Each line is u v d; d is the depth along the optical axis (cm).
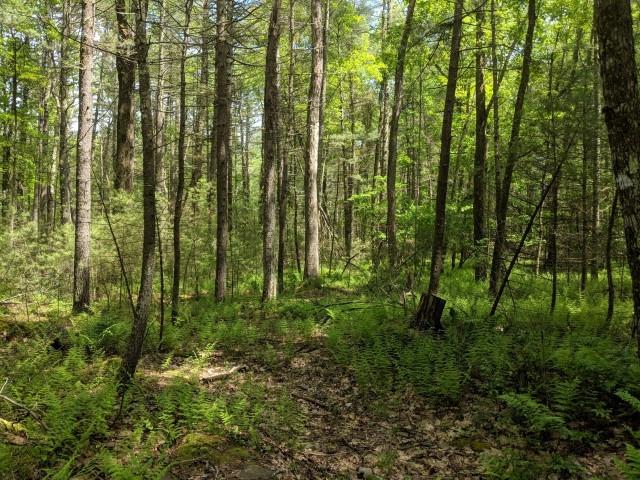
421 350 780
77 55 1677
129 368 679
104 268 1406
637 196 471
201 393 618
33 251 1296
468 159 1980
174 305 1100
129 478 408
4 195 1653
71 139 2794
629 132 471
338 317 1116
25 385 645
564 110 920
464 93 2044
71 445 496
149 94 702
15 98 1884
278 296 1509
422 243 1512
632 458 375
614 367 596
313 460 519
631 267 486
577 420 538
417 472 488
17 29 1538
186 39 955
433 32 1081
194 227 1514
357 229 3378
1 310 1155
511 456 466
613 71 477
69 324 1048
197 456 495
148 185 688
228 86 1297
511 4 1316
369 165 3319
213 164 2278
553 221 1079
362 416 638
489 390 645
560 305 1123
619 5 472
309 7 2025
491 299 1231
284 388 736
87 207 1188
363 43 2294
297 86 2295
